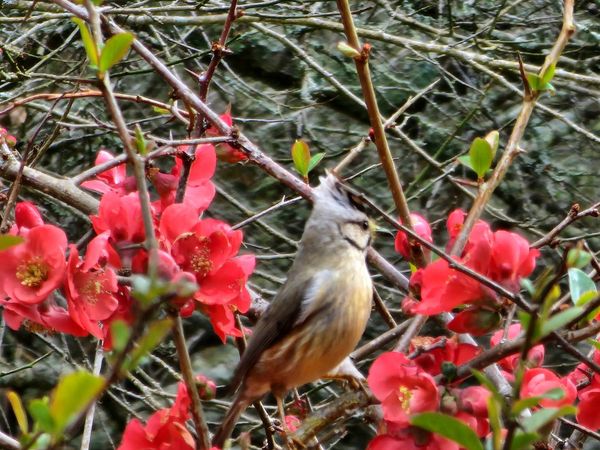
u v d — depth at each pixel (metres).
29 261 5.82
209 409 14.58
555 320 4.14
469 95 16.88
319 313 7.90
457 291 5.76
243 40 16.61
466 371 5.42
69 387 3.25
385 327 15.23
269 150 16.52
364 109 16.61
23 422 4.20
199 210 7.14
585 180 16.55
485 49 14.88
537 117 16.58
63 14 13.41
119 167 7.70
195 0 14.80
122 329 3.35
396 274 8.22
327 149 16.33
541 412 4.08
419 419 4.09
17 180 6.46
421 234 7.10
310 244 8.16
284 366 7.95
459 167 16.44
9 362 15.02
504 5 14.89
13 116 13.91
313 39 17.06
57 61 15.11
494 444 4.08
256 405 8.02
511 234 5.83
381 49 17.02
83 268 5.82
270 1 14.50
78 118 13.96
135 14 13.52
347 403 6.31
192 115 7.78
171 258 5.63
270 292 13.55
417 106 16.89
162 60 16.23
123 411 14.79
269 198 16.25
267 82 16.95
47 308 5.92
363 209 8.29
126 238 5.96
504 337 5.57
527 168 16.31
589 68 16.89
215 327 6.32
